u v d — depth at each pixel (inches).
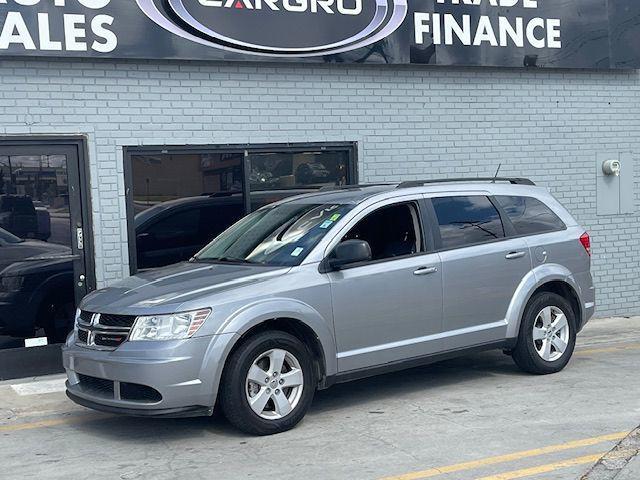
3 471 233.5
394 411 279.7
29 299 349.4
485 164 444.5
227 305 247.0
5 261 345.4
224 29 378.0
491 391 302.7
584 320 338.3
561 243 329.7
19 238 348.5
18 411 297.3
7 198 346.9
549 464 220.5
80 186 358.6
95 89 359.9
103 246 361.1
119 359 241.8
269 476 218.4
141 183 370.6
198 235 382.9
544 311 323.0
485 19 435.2
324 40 398.9
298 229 285.4
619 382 312.0
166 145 373.4
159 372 236.5
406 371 342.3
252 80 390.0
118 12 358.0
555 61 453.4
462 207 310.7
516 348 319.0
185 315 241.8
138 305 247.9
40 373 350.9
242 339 251.0
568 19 455.5
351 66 410.6
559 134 462.6
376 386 317.7
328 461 228.7
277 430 255.4
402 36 416.5
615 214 476.7
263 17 386.0
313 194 320.5
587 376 323.3
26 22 343.0
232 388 247.0
